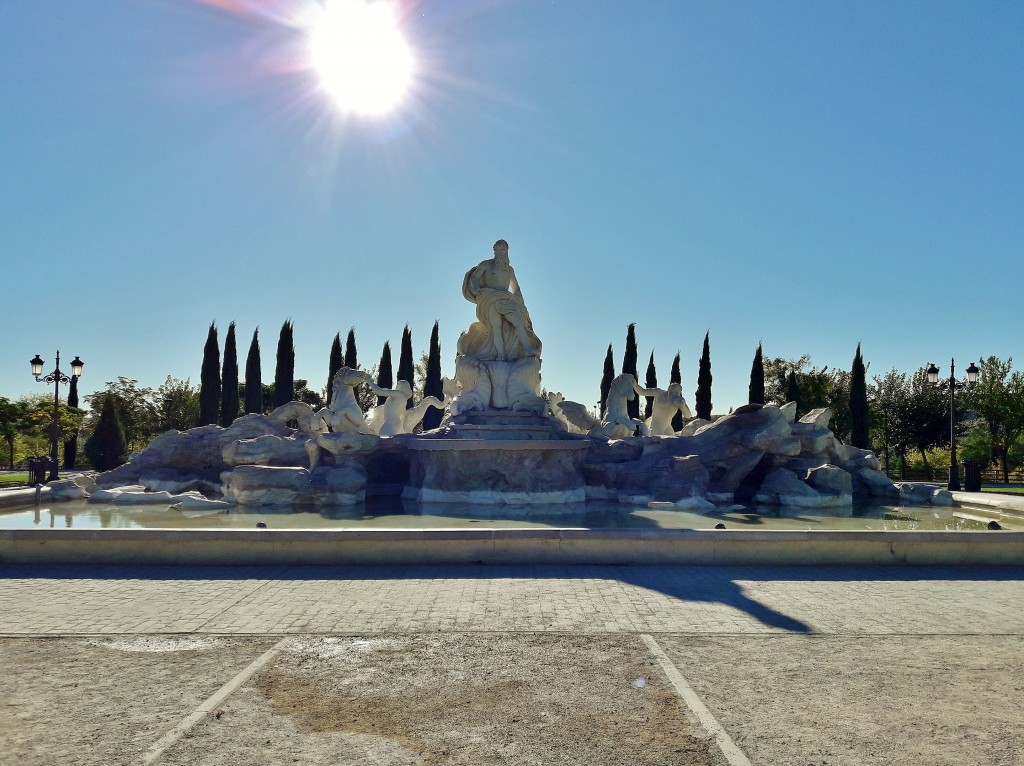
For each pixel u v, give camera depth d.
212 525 14.70
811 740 5.11
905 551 11.37
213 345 43.22
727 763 4.75
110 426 36.16
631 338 45.94
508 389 20.83
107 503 18.67
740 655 6.95
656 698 5.85
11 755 4.81
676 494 18.33
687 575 10.51
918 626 8.01
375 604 8.77
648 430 23.66
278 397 44.19
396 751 4.92
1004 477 45.72
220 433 21.98
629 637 7.48
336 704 5.72
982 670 6.58
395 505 18.52
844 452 21.70
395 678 6.29
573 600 9.00
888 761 4.80
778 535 11.29
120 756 4.81
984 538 11.38
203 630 7.71
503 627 7.83
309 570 10.73
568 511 17.45
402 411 23.20
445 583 9.90
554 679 6.27
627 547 11.30
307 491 18.22
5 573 10.49
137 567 10.91
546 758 4.82
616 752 4.91
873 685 6.19
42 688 6.05
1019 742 5.10
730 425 19.94
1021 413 41.84
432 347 48.59
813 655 6.97
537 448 18.33
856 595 9.41
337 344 48.09
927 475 47.53
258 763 4.73
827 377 52.44
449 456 18.64
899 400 53.12
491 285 21.53
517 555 11.25
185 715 5.50
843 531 11.34
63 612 8.41
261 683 6.16
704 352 46.47
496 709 5.63
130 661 6.72
